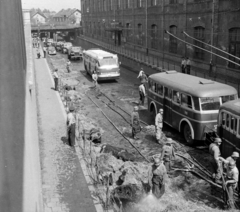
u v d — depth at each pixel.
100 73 29.95
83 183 10.29
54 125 16.50
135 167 11.22
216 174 10.32
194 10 30.47
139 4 45.47
